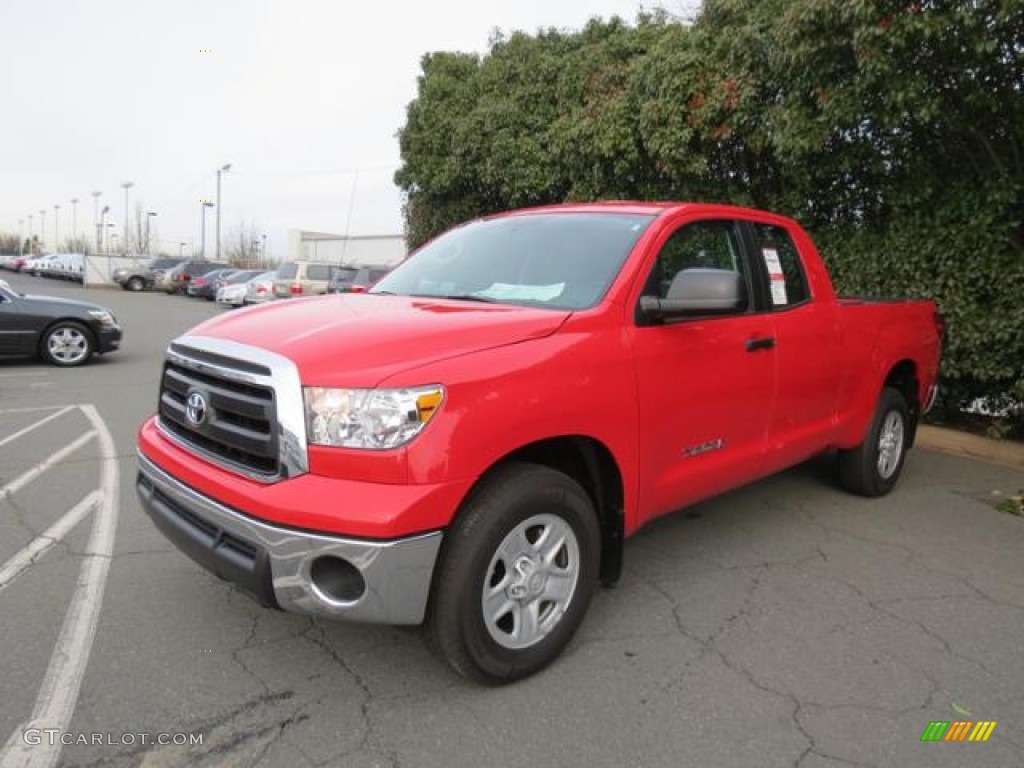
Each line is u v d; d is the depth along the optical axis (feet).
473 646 9.04
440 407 8.42
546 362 9.50
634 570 13.46
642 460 10.91
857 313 15.97
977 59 18.78
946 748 8.70
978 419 25.72
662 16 36.50
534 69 40.63
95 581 12.39
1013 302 21.72
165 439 10.48
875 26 18.22
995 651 10.91
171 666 9.93
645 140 29.50
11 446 21.50
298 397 8.45
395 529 8.07
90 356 39.70
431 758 8.30
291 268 79.46
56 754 8.16
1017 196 21.39
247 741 8.48
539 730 8.84
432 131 46.73
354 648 10.49
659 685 9.82
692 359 11.60
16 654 10.11
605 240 11.98
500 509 8.96
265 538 8.38
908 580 13.28
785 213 27.86
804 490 18.38
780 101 24.57
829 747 8.68
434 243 14.83
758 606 12.14
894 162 24.08
